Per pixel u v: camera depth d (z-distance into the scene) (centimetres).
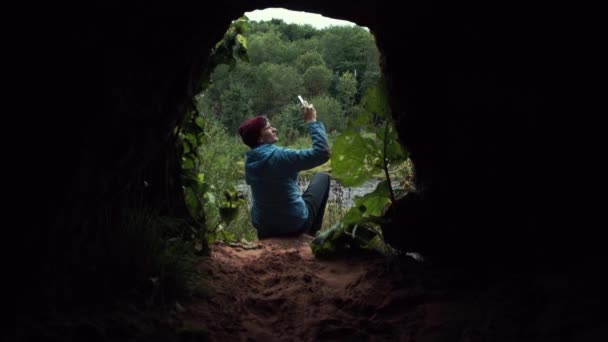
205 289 365
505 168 376
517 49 340
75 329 254
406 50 394
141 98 279
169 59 289
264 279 429
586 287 304
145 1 250
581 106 332
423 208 426
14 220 224
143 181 421
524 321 294
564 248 362
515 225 384
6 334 230
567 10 309
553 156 354
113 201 345
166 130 336
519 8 325
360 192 885
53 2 208
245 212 684
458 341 298
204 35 320
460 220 409
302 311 370
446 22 361
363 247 491
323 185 624
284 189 566
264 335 333
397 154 464
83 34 224
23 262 239
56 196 238
